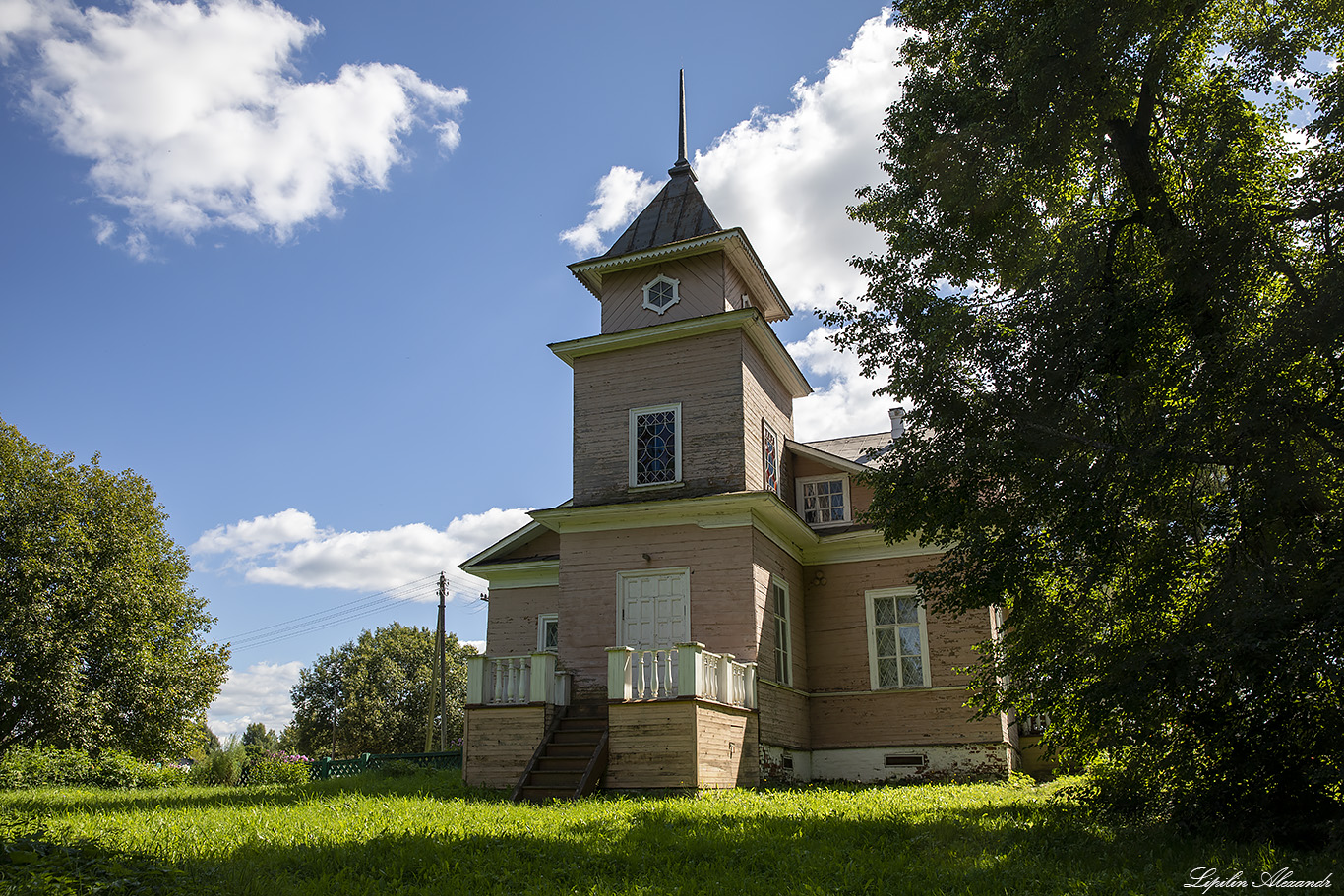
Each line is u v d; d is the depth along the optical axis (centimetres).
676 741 1473
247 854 820
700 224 2114
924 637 2028
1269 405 977
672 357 1997
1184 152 1243
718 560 1816
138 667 2416
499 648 2384
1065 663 1076
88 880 639
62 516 2362
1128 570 1115
